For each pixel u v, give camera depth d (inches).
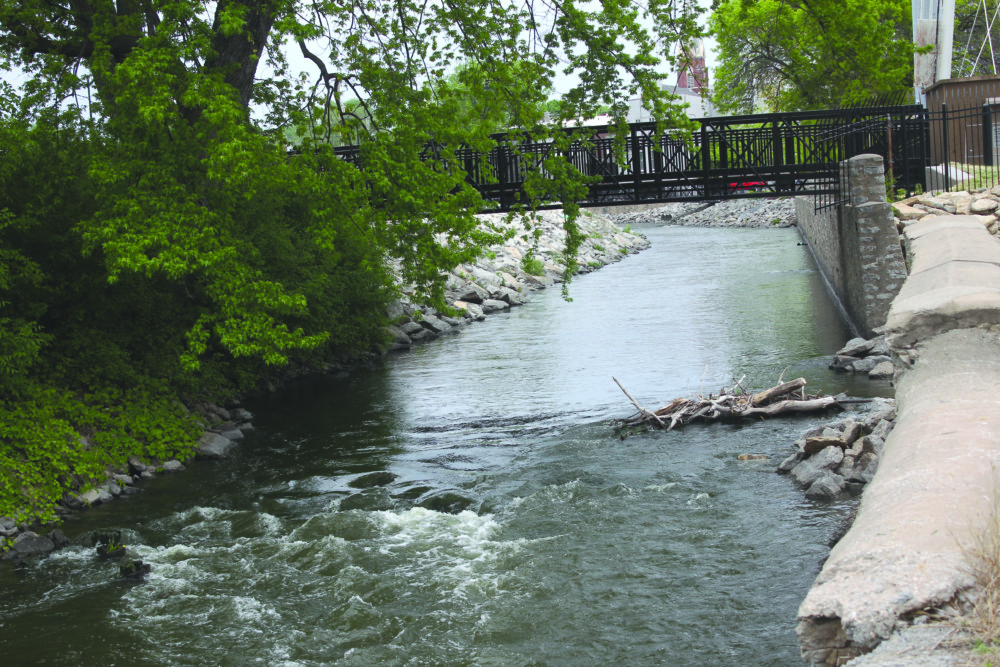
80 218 578.2
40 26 594.2
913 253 488.7
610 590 328.8
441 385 783.1
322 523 435.8
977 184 767.1
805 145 925.8
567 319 1131.9
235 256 521.0
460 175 554.6
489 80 591.2
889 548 157.2
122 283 615.2
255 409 736.3
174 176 510.9
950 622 136.3
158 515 471.8
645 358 811.4
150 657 303.4
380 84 553.9
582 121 652.7
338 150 777.6
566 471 486.3
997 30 1625.2
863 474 408.2
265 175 480.1
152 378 636.7
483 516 430.6
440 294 571.5
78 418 554.3
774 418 552.7
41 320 601.0
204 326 690.2
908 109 847.7
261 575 374.0
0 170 541.6
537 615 313.9
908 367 315.6
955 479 185.2
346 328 904.3
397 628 313.0
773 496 411.2
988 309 311.9
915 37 1013.8
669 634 291.4
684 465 475.8
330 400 754.2
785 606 302.0
